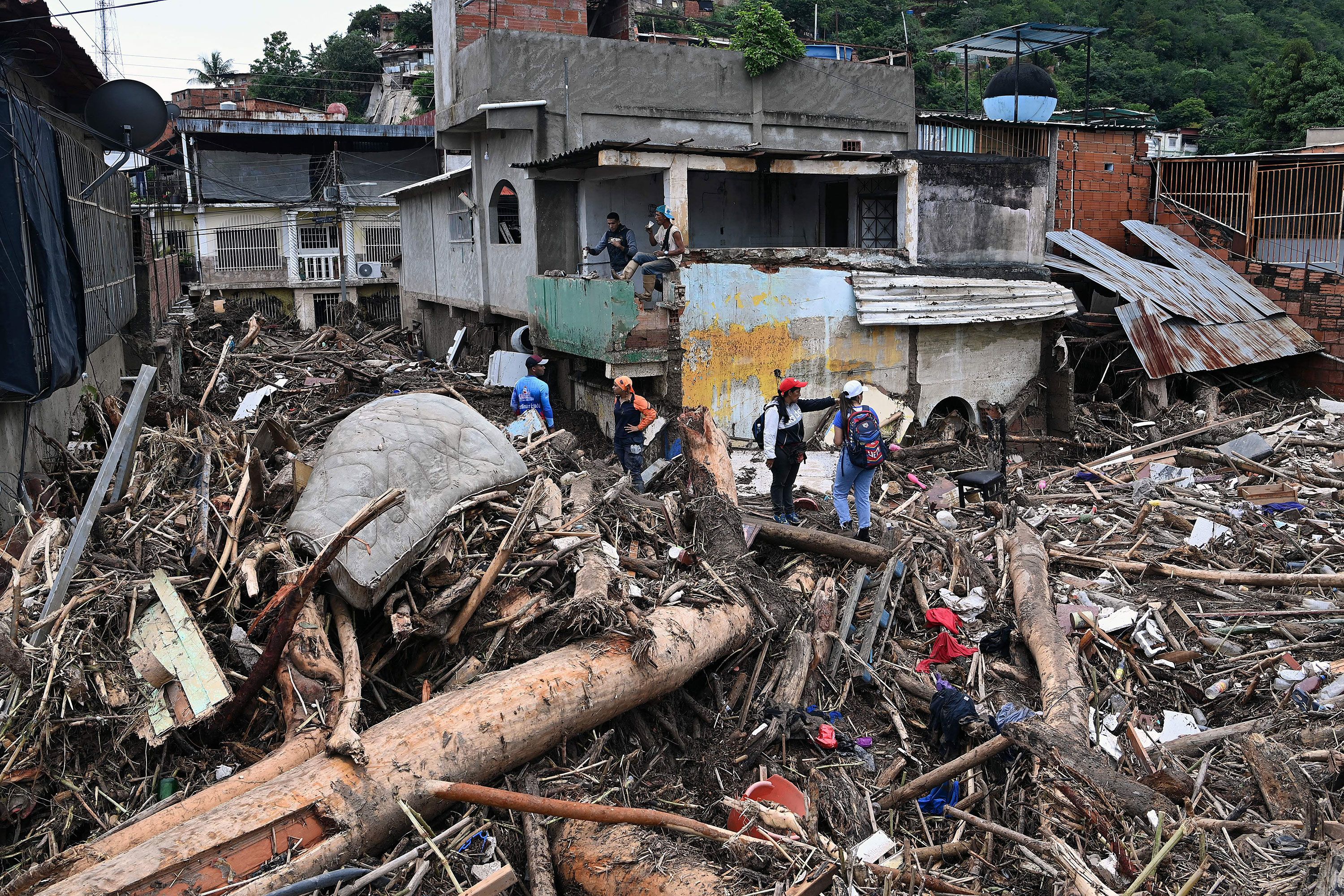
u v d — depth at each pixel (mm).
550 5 18328
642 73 16844
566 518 7684
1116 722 6969
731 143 17781
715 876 4797
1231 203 21562
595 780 5758
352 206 31641
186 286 30688
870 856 5434
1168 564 9820
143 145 9281
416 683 6309
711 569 7668
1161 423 16750
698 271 14164
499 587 6676
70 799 4953
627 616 6324
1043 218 17594
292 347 22547
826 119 18609
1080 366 19188
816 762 6488
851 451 9602
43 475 8062
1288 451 14125
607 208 16516
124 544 6590
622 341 13797
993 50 23219
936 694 7102
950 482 12344
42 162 7527
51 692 5117
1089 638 7930
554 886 4902
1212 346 17703
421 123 35844
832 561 9133
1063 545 10289
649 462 13734
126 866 4090
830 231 18734
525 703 5484
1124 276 18969
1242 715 7133
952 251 16688
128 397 12641
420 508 6559
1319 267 20094
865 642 7711
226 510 6984
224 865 4270
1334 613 8398
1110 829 5480
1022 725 6207
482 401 17203
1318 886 4707
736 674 7172
